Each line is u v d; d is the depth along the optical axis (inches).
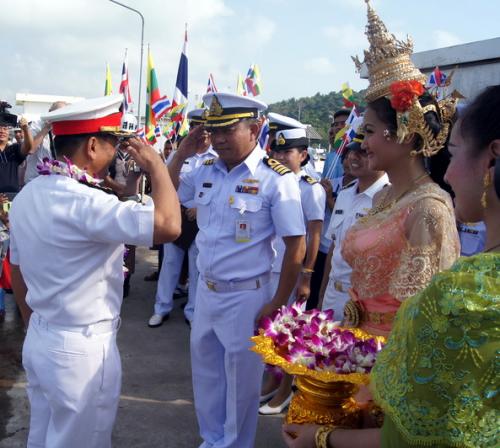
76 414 77.3
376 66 68.0
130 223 71.6
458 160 41.3
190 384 148.3
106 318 79.4
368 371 56.0
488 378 33.7
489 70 181.9
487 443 33.6
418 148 66.7
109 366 80.2
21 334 180.9
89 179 76.9
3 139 200.8
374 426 53.7
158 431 123.8
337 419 54.5
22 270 79.7
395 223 65.7
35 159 223.8
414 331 36.9
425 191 64.7
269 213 102.2
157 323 192.1
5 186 201.0
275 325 65.2
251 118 101.3
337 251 111.9
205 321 106.3
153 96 239.6
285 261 101.1
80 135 76.7
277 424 129.3
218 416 112.2
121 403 135.6
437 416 35.3
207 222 105.9
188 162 169.2
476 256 36.5
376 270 67.5
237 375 103.4
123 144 77.9
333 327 66.6
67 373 76.2
